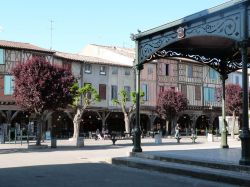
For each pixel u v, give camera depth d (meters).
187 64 54.59
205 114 55.44
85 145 29.94
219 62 20.56
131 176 12.52
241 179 10.75
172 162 14.67
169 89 49.38
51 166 15.05
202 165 13.32
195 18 14.01
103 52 52.25
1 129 37.28
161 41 16.12
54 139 26.75
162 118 50.97
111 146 28.53
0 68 39.00
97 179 11.72
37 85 25.97
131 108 44.56
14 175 12.42
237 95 40.75
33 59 26.78
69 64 43.75
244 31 12.23
